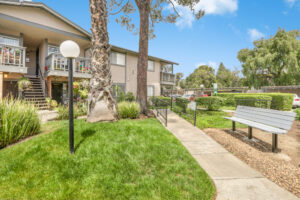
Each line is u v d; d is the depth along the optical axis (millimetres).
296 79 22984
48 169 2477
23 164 2572
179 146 3617
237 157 3320
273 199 2027
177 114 8570
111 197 1993
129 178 2363
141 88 7953
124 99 12867
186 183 2291
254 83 25234
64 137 3547
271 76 25391
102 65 5082
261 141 4305
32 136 4039
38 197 1955
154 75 18078
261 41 24969
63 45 2881
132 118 6719
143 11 8031
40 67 11977
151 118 6926
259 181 2428
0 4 8109
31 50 12820
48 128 4789
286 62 21703
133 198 1976
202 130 5438
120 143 3385
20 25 9109
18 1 8523
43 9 9461
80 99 10047
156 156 3021
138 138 3783
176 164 2789
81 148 3092
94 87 5008
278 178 2512
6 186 2119
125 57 14977
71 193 2031
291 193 2141
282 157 3291
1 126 3480
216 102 10039
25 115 4062
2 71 7566
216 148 3791
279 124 3625
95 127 4227
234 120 4855
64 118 6730
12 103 4113
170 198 1988
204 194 2082
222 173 2656
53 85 12414
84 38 11648
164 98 14844
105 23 5191
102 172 2428
